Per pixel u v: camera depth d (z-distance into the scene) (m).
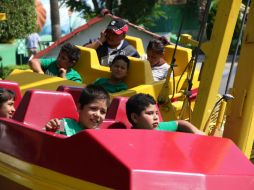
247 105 5.03
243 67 5.03
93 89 4.44
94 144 3.57
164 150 3.63
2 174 4.39
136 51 8.14
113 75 6.91
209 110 5.02
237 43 5.01
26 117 4.47
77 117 4.73
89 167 3.56
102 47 8.09
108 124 4.60
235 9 4.83
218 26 4.87
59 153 3.79
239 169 3.64
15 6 19.59
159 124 4.65
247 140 5.07
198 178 3.45
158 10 23.61
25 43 20.78
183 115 5.60
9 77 7.03
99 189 3.49
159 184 3.37
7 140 4.36
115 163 3.43
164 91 6.09
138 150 3.56
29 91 4.57
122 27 7.99
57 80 6.88
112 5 23.27
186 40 5.52
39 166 3.96
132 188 3.32
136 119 4.41
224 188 3.50
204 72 4.95
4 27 19.59
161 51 7.68
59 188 3.75
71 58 7.43
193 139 3.90
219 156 3.71
